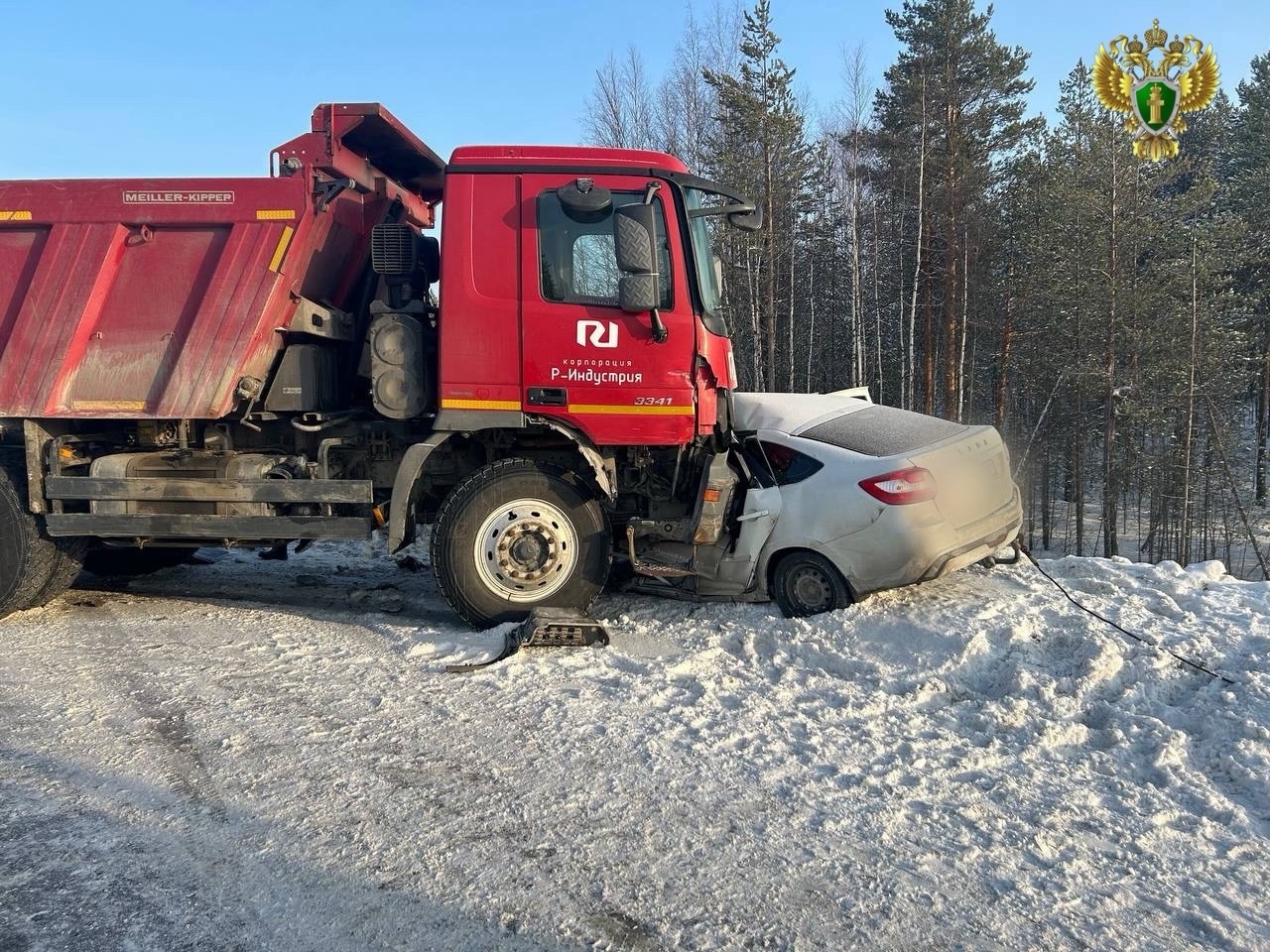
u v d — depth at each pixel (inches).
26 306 230.4
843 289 1434.5
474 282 214.5
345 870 114.7
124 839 121.6
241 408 236.1
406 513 221.9
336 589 282.7
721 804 133.7
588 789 138.0
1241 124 1480.1
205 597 270.7
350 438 241.6
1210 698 165.6
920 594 233.8
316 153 231.0
